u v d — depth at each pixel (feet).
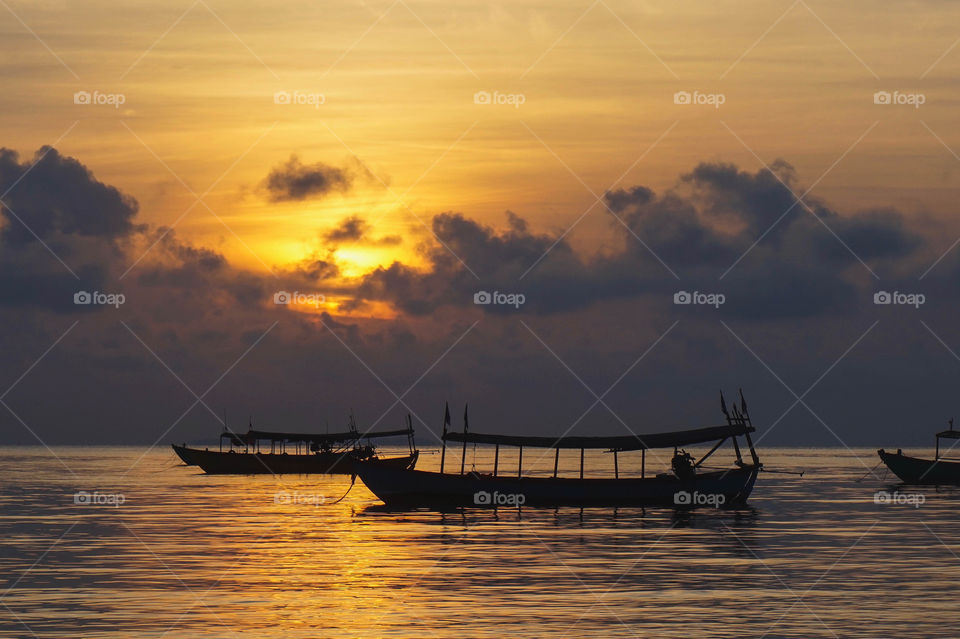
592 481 225.76
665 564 136.26
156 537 169.99
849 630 96.22
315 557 143.74
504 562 138.31
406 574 127.65
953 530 181.06
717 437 231.30
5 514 219.00
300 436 409.69
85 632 96.02
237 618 101.40
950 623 99.14
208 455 437.58
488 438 230.07
